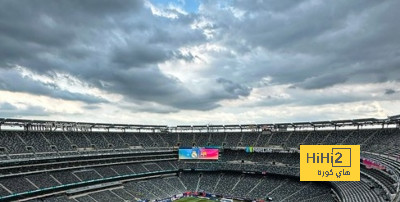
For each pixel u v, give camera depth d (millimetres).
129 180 115750
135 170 120188
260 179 121312
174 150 139500
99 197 98500
